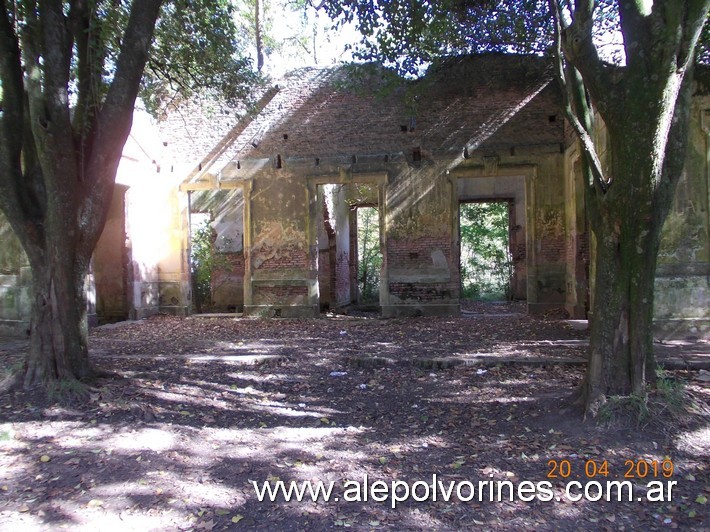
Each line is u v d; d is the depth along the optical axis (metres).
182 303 14.91
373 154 13.96
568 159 12.87
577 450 4.45
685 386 5.39
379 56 9.96
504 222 22.88
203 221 17.94
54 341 5.96
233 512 3.75
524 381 6.68
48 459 4.47
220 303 18.23
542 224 13.41
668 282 8.90
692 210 8.84
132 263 13.89
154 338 10.61
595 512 3.66
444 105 13.69
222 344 9.73
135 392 6.03
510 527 3.52
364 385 6.94
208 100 13.55
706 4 4.10
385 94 11.41
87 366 6.22
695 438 4.51
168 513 3.72
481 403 5.94
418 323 12.30
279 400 6.37
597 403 4.84
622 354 4.83
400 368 7.68
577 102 5.39
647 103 4.36
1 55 5.68
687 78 4.54
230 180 14.54
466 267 23.75
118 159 6.27
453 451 4.70
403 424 5.47
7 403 5.50
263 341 10.06
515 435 4.91
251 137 14.47
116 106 6.12
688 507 3.68
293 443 4.95
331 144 14.12
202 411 5.77
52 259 5.94
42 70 5.80
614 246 4.81
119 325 12.80
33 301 5.99
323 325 12.47
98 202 6.16
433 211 13.74
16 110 5.75
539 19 10.06
